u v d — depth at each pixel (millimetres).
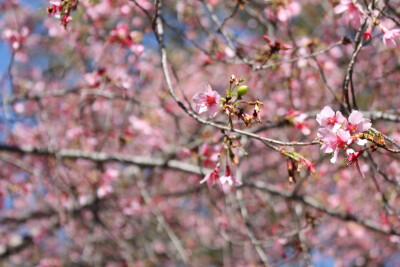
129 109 6457
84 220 6828
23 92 5996
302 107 5754
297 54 4652
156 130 6223
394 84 5762
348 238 7059
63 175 6270
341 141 2553
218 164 3145
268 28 4848
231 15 4098
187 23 6039
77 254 7504
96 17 5316
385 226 5188
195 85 7504
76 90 5609
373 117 4133
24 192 6137
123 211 6457
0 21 6926
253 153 6930
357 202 6445
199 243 7703
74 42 6066
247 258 6379
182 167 5438
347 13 3449
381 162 5621
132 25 5859
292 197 5113
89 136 6246
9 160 5852
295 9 4504
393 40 3066
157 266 6758
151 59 7160
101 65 5836
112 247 7129
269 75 5312
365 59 5410
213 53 4656
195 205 7242
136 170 5992
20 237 7430
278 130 5445
